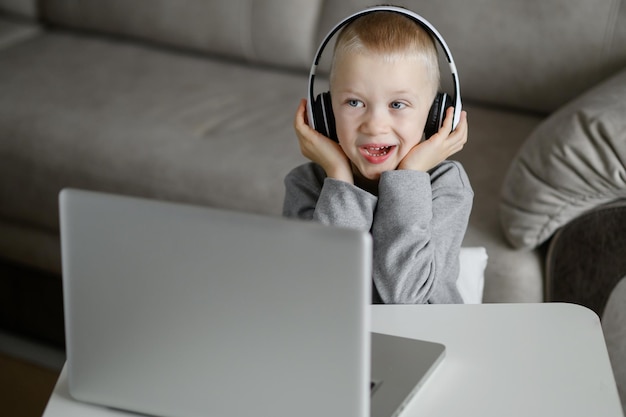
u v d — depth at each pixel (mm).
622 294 2004
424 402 1188
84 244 1105
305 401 1081
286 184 1663
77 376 1195
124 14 3102
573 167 1999
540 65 2564
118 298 1117
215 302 1068
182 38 3043
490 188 2301
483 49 2611
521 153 2129
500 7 2578
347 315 1023
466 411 1172
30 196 2574
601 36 2488
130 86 2814
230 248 1037
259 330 1064
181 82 2855
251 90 2814
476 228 2176
